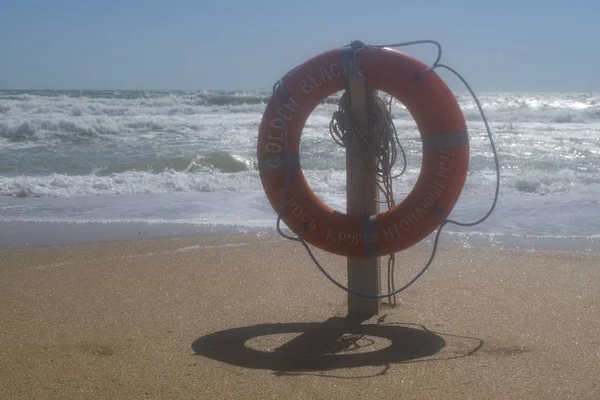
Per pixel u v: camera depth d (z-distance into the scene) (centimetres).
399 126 1638
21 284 470
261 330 373
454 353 332
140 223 704
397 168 1046
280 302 428
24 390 292
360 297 396
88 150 1252
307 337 360
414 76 360
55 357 331
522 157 1165
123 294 445
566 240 615
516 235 636
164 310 411
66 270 510
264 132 375
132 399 282
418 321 386
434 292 445
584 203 781
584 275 488
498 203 790
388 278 425
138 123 1530
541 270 503
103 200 841
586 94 4872
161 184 928
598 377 300
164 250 576
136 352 338
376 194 380
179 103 2205
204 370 312
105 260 541
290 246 590
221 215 748
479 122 1944
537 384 293
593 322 379
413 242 368
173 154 1194
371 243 367
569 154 1205
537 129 1691
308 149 1248
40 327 378
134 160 1127
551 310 403
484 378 300
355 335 363
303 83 370
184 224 696
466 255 553
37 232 659
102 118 1611
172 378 303
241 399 280
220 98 2233
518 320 385
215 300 432
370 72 362
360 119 373
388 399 279
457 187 362
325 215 372
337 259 541
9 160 1134
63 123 1461
